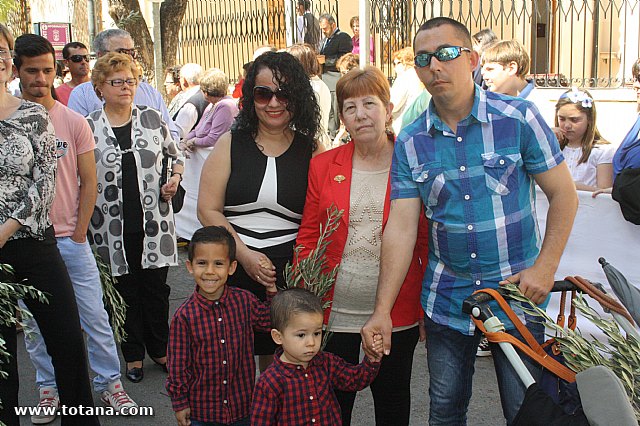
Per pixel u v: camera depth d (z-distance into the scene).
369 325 3.28
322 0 13.70
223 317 3.59
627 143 4.77
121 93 4.98
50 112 4.34
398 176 3.32
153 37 10.93
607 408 2.38
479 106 3.14
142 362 5.46
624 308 3.06
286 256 3.88
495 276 3.21
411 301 3.62
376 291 3.53
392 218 3.35
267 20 11.67
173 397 3.58
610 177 5.23
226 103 8.27
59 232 4.43
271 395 3.24
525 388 2.78
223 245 3.55
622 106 8.02
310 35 11.12
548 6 8.68
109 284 4.86
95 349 4.79
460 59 3.05
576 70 9.67
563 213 3.15
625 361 2.76
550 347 3.00
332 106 10.86
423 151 3.23
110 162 4.98
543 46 10.02
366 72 3.55
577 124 5.36
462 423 3.48
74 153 4.40
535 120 3.13
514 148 3.13
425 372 5.39
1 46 3.67
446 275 3.32
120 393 4.88
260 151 3.88
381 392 3.74
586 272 5.03
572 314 3.20
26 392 5.19
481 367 5.37
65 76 10.27
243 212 3.90
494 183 3.14
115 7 10.33
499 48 5.77
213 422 3.61
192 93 8.76
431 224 3.31
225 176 3.87
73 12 14.21
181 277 7.80
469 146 3.16
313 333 3.23
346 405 3.71
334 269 3.58
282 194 3.85
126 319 5.30
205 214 3.88
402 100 8.05
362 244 3.60
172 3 11.20
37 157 3.76
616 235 4.89
